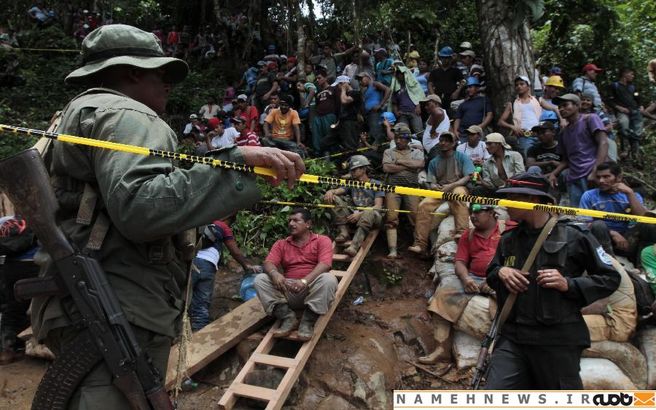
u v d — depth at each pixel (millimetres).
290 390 3691
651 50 9477
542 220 2865
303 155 7422
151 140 1543
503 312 2828
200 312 4391
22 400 3602
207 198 1473
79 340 1522
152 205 1400
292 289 3898
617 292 3861
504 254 2979
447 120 6750
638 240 4484
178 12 15508
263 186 6008
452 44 12070
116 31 1742
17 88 10758
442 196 2137
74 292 1501
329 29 11781
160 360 1678
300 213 4262
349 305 4910
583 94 7328
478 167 5719
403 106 7750
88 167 1546
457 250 4531
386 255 5562
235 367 4004
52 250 1520
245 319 4277
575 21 8961
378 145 7312
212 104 10453
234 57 13703
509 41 7309
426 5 8828
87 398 1498
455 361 4262
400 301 5059
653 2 10289
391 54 10148
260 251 5656
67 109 1671
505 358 2830
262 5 13570
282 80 9445
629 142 7910
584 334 2727
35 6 14359
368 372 3957
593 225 4180
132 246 1576
